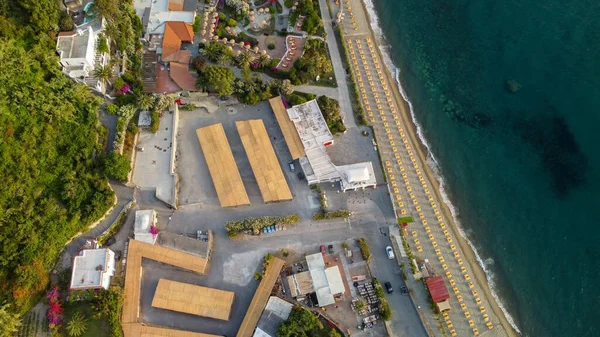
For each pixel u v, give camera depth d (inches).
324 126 4370.1
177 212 4082.2
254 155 4242.1
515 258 4185.5
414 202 4271.7
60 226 3663.9
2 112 3641.7
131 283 3703.3
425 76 4896.7
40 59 3902.6
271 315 3681.1
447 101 4788.4
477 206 4360.2
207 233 3986.2
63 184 3764.8
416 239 4131.4
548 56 4901.6
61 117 3890.3
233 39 4744.1
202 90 4446.4
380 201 4222.4
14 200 3572.8
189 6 4830.2
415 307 3853.3
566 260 4168.3
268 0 4970.5
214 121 4463.6
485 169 4505.4
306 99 4542.3
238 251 3973.9
